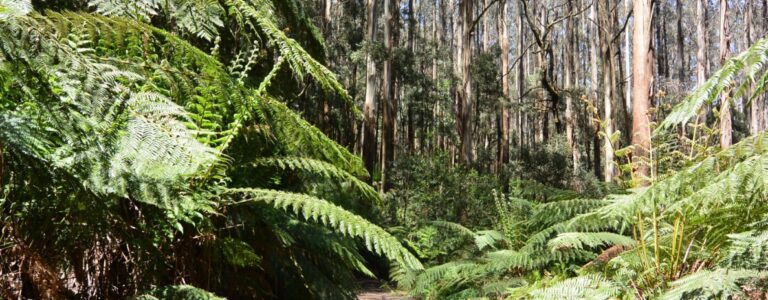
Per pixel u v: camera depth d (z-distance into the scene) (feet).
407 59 79.36
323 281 9.21
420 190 47.37
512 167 81.51
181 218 6.00
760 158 7.29
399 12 88.63
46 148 4.40
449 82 91.50
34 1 7.45
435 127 101.81
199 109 6.51
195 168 3.89
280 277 8.80
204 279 6.88
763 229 8.82
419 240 31.55
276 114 6.68
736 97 7.51
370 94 64.64
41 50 3.59
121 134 3.77
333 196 11.02
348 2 76.69
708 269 10.04
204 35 6.28
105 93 3.72
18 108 4.32
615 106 77.82
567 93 90.99
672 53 134.82
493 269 19.36
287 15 13.60
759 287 8.58
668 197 8.87
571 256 17.22
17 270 5.18
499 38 109.29
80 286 5.60
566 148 85.15
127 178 3.91
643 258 11.45
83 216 4.98
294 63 6.13
